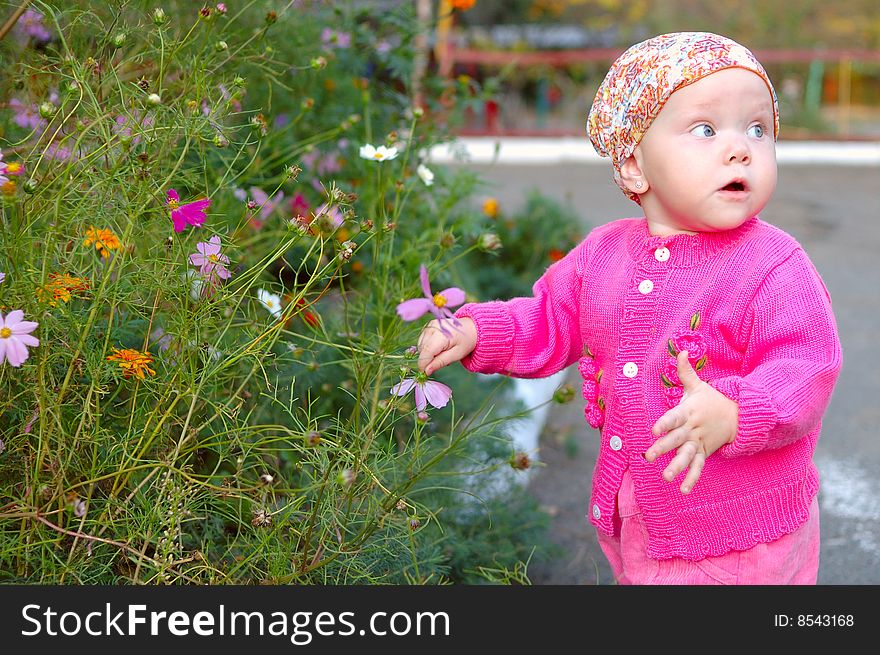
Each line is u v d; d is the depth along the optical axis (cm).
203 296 220
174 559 212
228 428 232
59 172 225
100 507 210
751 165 197
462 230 371
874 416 448
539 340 227
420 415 213
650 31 2108
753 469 203
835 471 388
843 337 576
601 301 218
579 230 605
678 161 199
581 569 304
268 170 335
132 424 213
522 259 573
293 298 223
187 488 206
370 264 368
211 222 266
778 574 204
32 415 203
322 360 289
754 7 2091
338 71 420
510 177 1184
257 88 354
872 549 320
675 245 209
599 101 218
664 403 206
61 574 195
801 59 1711
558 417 453
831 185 1167
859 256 793
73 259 222
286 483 229
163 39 248
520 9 2116
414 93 436
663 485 206
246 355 216
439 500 269
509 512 290
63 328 209
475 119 1720
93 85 243
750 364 202
